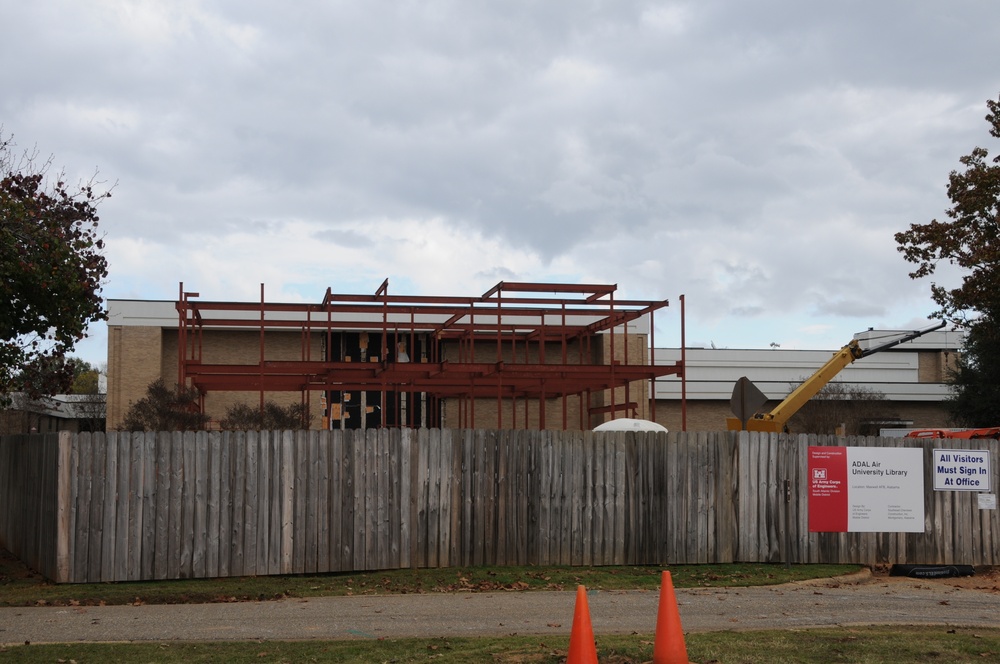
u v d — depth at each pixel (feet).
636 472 57.31
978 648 33.96
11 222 59.41
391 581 50.49
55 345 64.39
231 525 51.31
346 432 53.36
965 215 101.04
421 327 123.44
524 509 55.77
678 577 53.42
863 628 39.06
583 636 27.81
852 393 170.40
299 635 37.22
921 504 60.13
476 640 35.40
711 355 188.03
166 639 36.29
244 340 137.80
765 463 58.85
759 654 32.30
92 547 49.19
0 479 71.51
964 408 157.89
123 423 119.14
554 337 114.93
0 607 43.55
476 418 143.33
